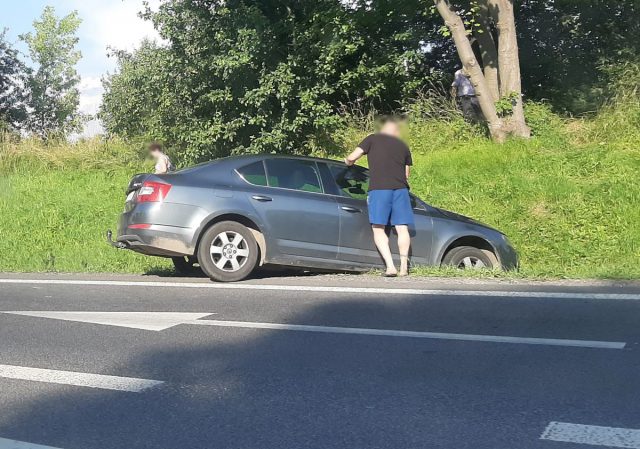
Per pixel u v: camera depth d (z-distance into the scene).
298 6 18.62
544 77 20.30
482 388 4.75
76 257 13.07
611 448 3.78
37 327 6.82
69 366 5.54
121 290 8.76
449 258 9.77
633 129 16.45
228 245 9.08
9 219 16.11
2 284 9.61
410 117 17.72
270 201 9.19
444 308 7.00
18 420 4.45
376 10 18.52
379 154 9.15
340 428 4.17
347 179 9.79
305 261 9.30
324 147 18.22
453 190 15.01
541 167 15.44
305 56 18.00
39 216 16.20
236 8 17.55
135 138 21.23
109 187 18.33
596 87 19.08
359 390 4.79
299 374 5.18
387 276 9.07
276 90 17.55
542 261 12.65
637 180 14.23
